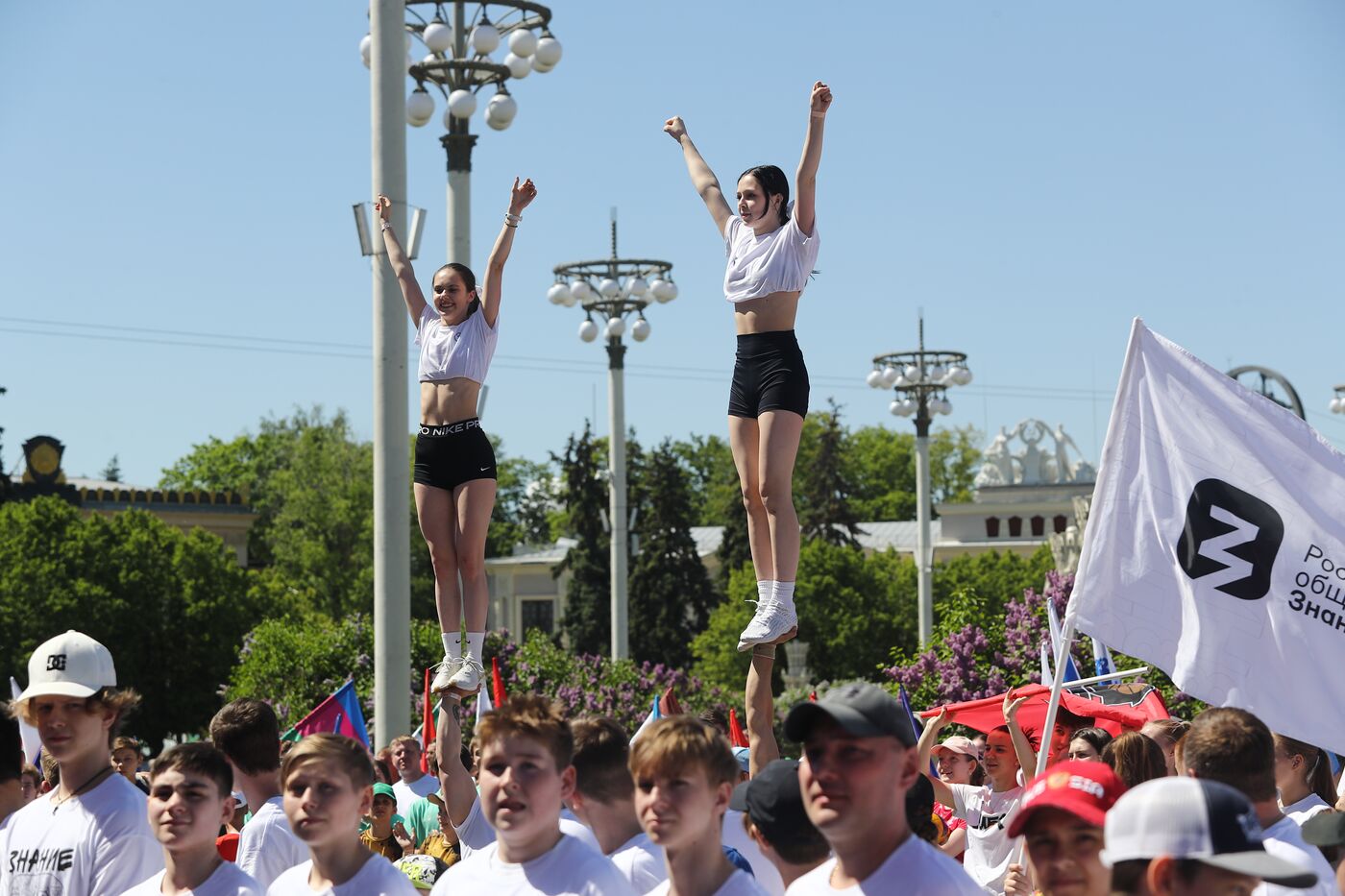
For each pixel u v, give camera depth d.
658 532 108.56
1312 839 9.80
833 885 8.16
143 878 11.45
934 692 45.44
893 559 116.81
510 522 159.75
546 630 138.12
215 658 88.75
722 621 101.12
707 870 8.67
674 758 8.52
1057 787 7.58
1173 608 13.10
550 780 9.27
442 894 9.60
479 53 30.06
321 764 9.95
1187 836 6.39
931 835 12.37
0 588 84.75
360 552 121.62
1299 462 13.04
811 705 7.98
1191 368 13.35
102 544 88.31
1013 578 117.44
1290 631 12.87
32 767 16.38
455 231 30.20
